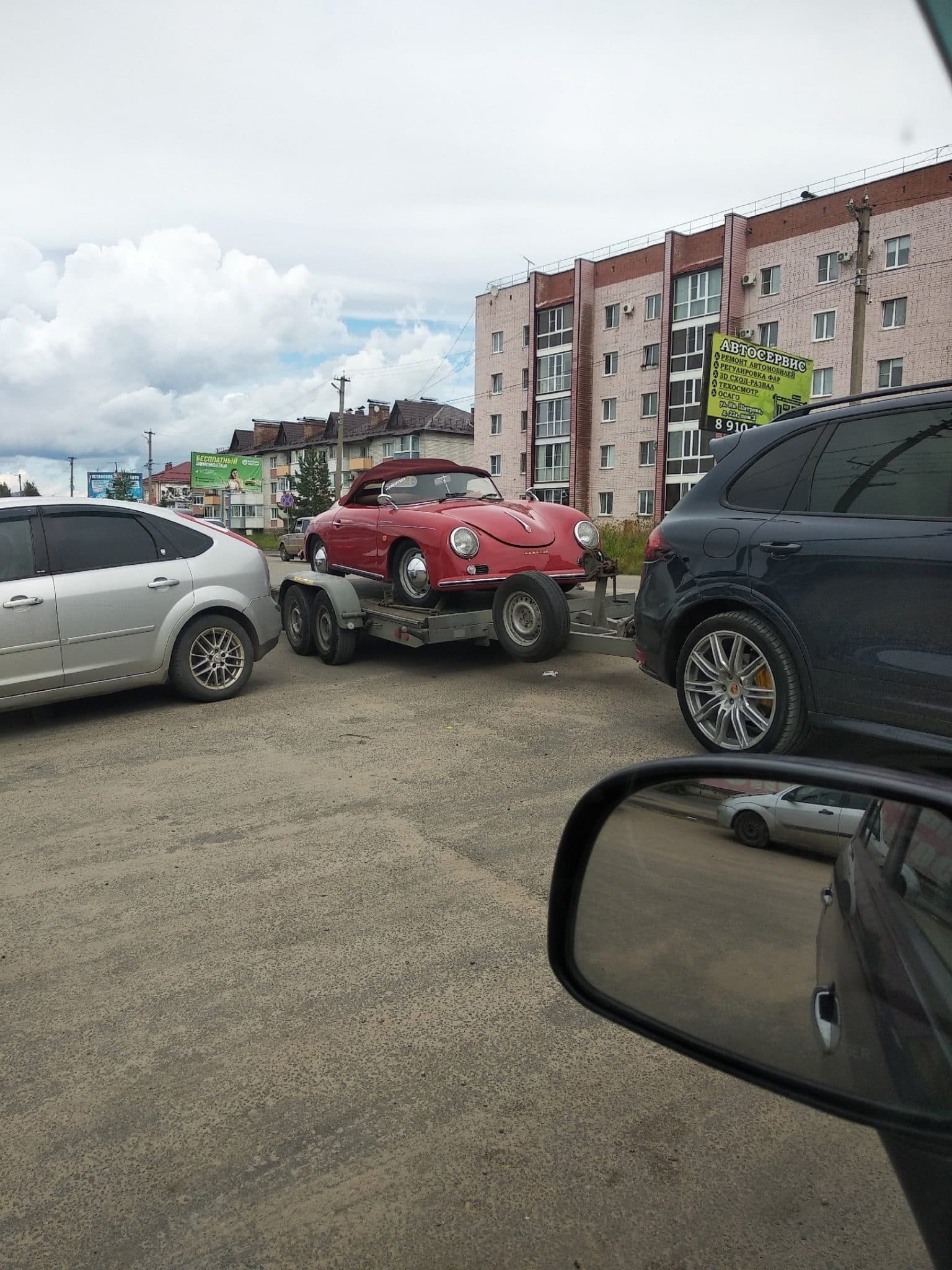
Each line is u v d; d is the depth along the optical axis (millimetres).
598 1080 2367
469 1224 1880
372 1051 2512
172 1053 2529
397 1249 1820
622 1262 1768
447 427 71500
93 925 3330
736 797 1301
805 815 1228
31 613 6117
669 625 4992
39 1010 2777
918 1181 1176
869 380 36156
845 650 4078
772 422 4832
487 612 7152
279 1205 1953
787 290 38969
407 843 4008
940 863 1064
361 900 3453
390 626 7586
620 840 1439
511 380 54375
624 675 7574
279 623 7449
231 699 7059
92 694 6492
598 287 48719
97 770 5316
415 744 5598
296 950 3090
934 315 34156
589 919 1465
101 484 96125
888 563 3912
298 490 65688
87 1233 1887
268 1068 2445
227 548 7117
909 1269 1715
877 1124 1078
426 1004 2740
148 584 6598
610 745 5430
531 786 4730
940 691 3723
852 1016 1126
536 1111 2246
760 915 1257
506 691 7051
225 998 2803
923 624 3787
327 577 8367
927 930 1062
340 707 6699
